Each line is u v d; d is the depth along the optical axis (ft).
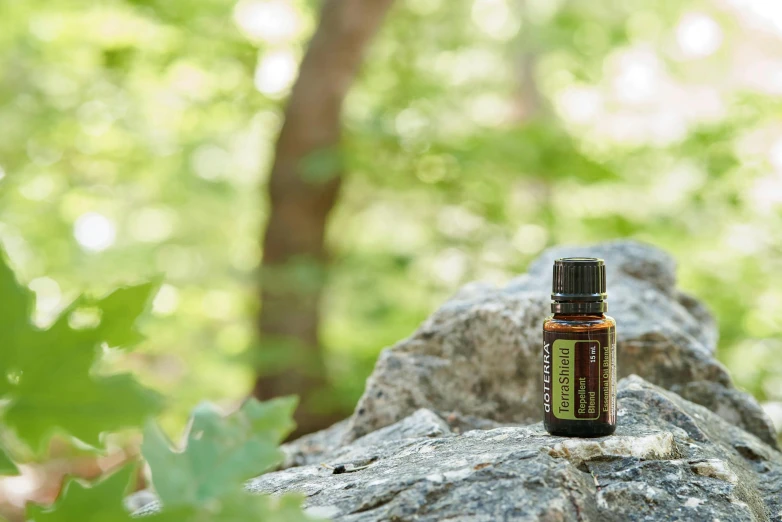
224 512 1.72
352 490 3.76
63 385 1.44
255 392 17.63
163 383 18.11
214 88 20.84
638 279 7.91
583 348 4.11
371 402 6.07
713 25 23.20
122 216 25.54
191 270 23.58
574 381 4.12
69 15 18.58
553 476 3.60
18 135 20.65
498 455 3.78
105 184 23.09
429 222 19.86
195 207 26.50
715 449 4.68
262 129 24.90
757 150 15.72
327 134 17.76
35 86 21.12
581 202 17.74
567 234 16.98
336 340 18.17
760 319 14.70
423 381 6.09
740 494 3.99
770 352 14.32
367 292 19.40
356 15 17.42
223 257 26.27
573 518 3.44
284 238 17.95
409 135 18.13
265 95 20.75
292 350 16.37
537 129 16.93
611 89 21.43
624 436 4.12
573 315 4.17
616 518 3.66
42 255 20.49
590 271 4.18
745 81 22.71
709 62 23.09
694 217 15.93
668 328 6.36
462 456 3.95
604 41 20.43
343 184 18.54
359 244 21.90
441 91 20.71
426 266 18.90
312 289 16.93
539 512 3.34
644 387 5.10
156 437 1.82
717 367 6.20
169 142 22.65
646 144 16.67
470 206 17.61
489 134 16.89
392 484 3.63
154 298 1.51
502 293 6.54
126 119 21.59
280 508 1.76
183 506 1.65
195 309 21.85
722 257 15.72
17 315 1.44
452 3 22.45
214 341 21.71
